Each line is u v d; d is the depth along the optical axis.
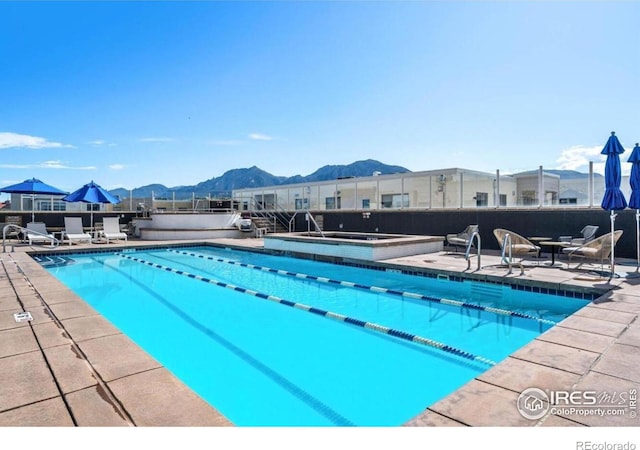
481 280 7.25
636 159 7.00
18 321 4.21
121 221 19.33
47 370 2.95
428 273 8.12
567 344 3.50
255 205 22.09
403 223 14.60
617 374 2.86
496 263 8.64
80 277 9.27
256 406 3.33
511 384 2.72
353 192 17.19
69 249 12.12
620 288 5.87
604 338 3.64
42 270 7.74
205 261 11.91
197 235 17.36
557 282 6.34
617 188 6.94
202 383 3.78
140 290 7.91
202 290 7.95
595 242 7.07
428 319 5.70
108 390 2.63
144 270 10.26
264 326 5.54
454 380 3.80
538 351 3.33
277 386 3.69
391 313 6.03
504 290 6.94
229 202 22.64
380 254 9.48
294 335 5.15
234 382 3.79
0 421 2.25
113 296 7.41
